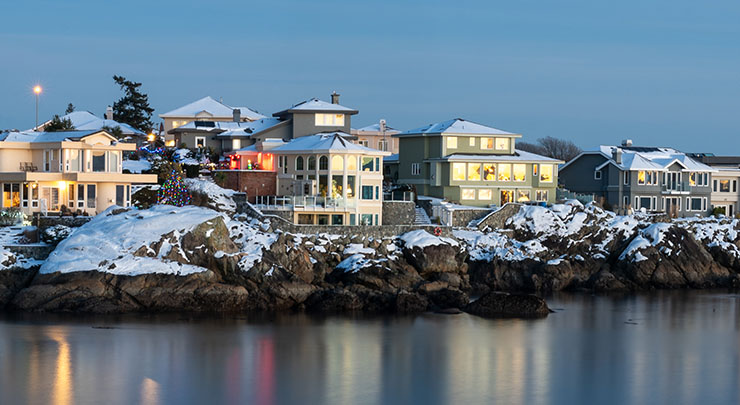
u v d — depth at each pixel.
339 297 75.88
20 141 90.56
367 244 86.94
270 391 52.03
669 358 61.78
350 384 53.72
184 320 69.75
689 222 102.38
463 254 88.44
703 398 52.56
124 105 163.50
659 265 93.06
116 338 63.28
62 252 73.94
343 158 95.12
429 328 69.88
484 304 76.56
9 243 77.56
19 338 62.47
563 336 68.00
